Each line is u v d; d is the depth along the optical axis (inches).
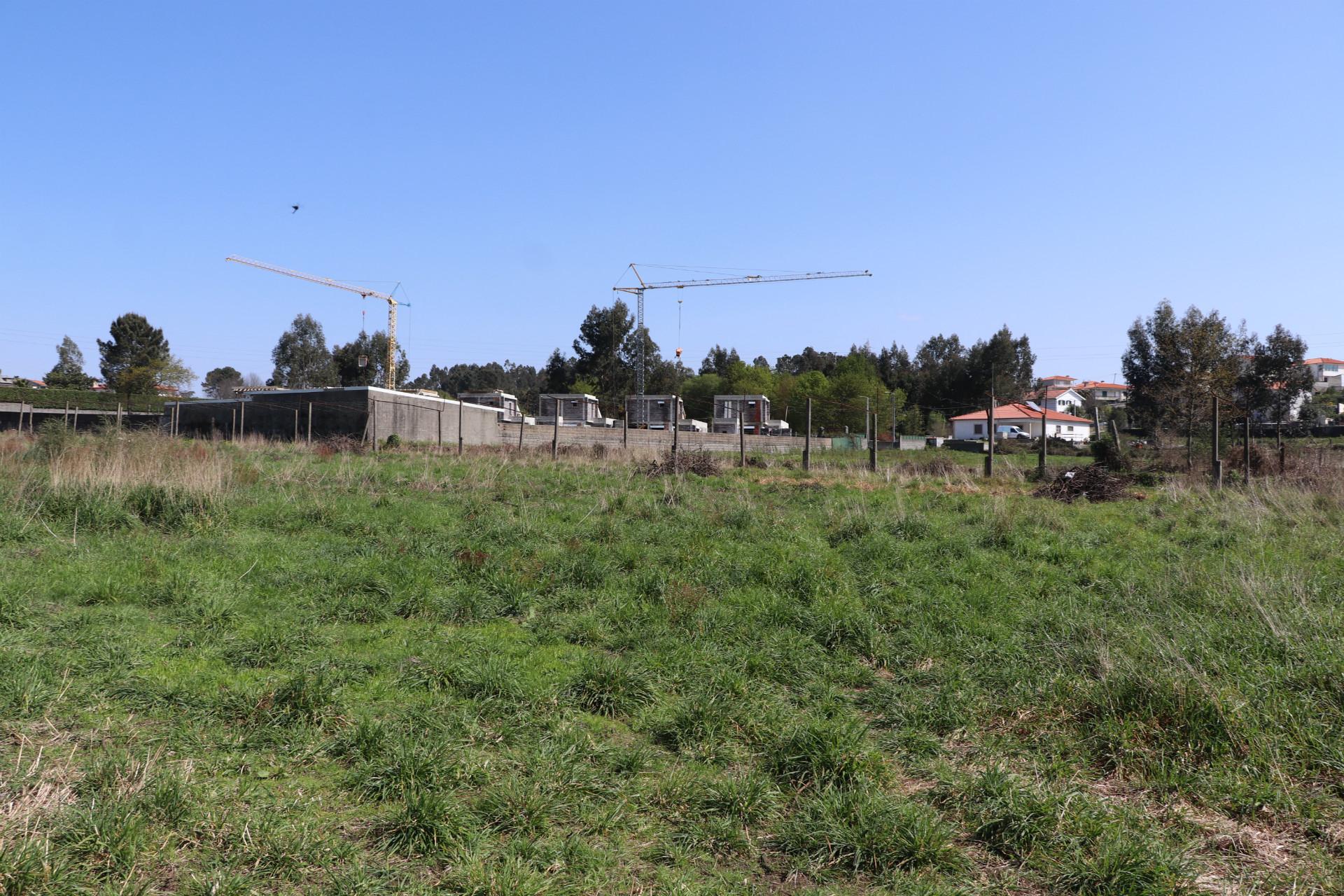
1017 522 516.4
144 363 3378.4
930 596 339.9
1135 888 141.6
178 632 265.0
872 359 4527.6
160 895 132.0
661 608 309.9
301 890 136.3
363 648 259.6
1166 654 238.5
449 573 355.3
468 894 135.0
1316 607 297.0
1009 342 3351.4
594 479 701.3
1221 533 494.9
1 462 567.5
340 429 1489.9
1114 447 1068.5
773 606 314.7
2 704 194.9
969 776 181.0
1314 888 143.3
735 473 825.5
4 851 130.0
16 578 306.0
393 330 4050.2
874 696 235.9
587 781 176.6
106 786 158.2
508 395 2482.8
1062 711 217.9
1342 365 4163.4
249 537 414.0
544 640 279.0
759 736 202.8
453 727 199.8
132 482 460.4
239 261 3681.1
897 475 851.4
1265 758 187.2
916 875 148.6
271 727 193.5
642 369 3875.5
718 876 147.7
